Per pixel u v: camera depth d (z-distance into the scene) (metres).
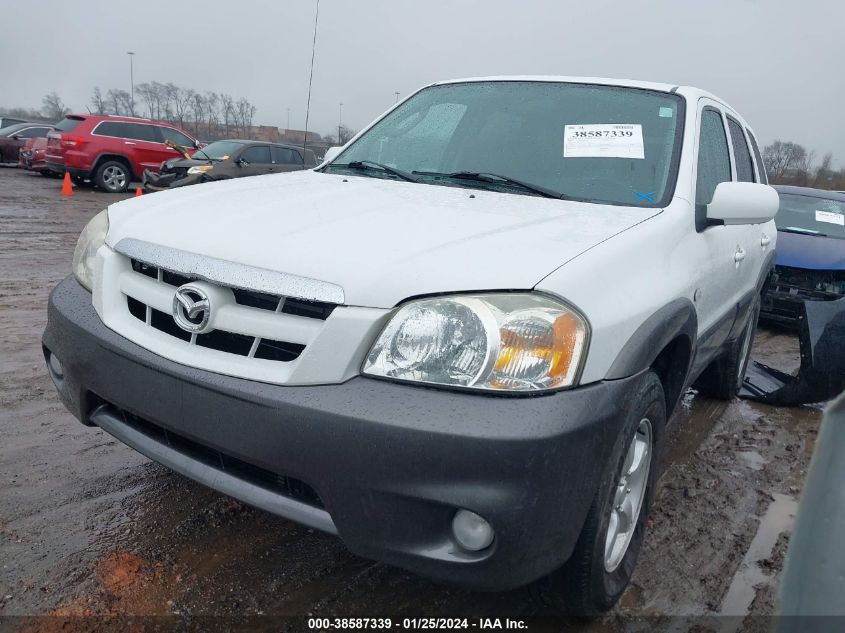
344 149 3.51
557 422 1.71
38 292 6.21
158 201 2.55
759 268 4.04
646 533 2.85
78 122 15.30
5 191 14.47
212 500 2.83
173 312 2.04
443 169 3.04
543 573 1.83
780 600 1.20
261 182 2.89
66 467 3.01
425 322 1.78
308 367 1.83
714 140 3.36
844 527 1.12
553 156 2.90
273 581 2.35
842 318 4.39
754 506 3.18
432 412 1.71
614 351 1.91
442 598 2.33
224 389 1.89
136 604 2.18
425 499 1.70
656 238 2.34
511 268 1.87
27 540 2.46
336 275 1.86
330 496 1.80
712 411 4.44
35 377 4.05
